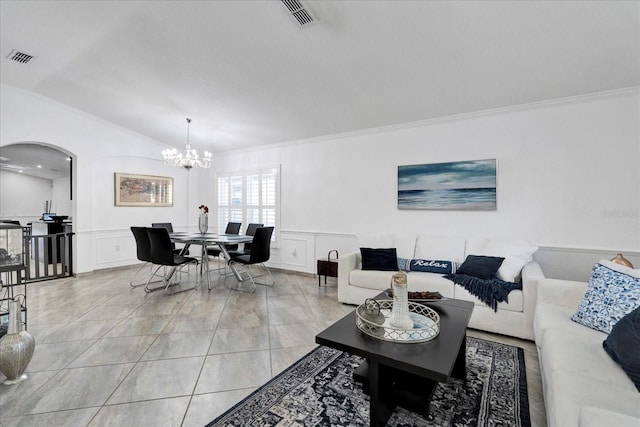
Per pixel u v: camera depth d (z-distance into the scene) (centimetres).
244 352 235
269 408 169
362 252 359
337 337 165
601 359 141
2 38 300
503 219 343
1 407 168
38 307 337
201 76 340
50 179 1086
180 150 616
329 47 267
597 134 299
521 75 280
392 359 141
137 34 284
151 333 268
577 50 241
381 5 217
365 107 370
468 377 200
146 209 586
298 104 379
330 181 473
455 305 221
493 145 348
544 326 185
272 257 544
